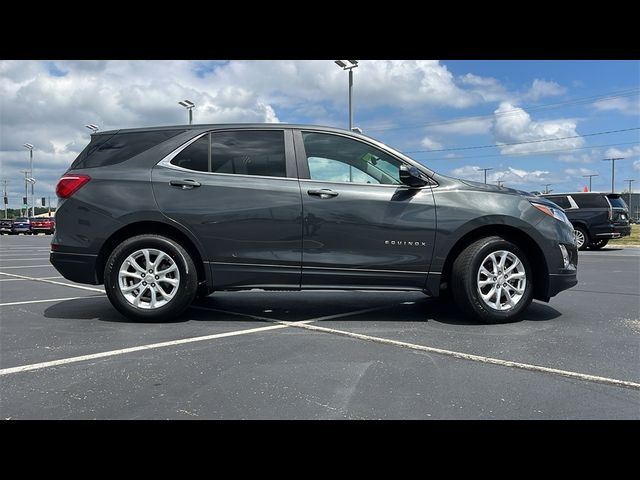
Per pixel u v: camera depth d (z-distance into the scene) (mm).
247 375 3283
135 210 4664
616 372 3328
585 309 5461
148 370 3383
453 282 4734
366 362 3559
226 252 4695
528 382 3143
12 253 16281
